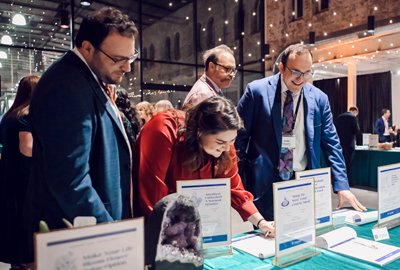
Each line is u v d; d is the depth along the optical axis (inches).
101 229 22.5
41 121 31.4
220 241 40.5
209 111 37.0
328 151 63.8
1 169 58.2
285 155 59.2
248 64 355.3
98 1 252.5
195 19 308.0
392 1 286.5
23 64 226.5
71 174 31.3
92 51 35.2
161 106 126.7
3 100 213.5
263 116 59.2
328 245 42.2
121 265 23.4
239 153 60.7
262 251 40.1
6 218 55.4
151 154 39.6
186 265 31.5
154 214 30.6
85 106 33.5
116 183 37.8
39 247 20.1
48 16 234.2
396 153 171.5
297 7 376.2
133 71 280.1
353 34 318.0
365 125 358.3
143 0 282.7
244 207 47.0
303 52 54.3
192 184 39.3
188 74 309.6
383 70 335.6
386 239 46.1
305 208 40.6
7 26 225.3
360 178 189.8
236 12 336.2
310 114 59.8
